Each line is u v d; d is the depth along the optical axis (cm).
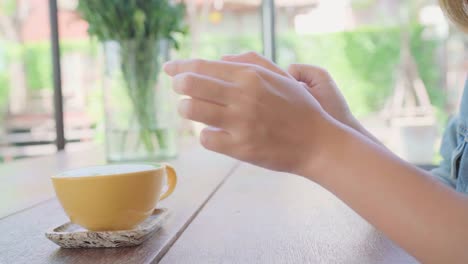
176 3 123
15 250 55
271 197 75
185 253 53
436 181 48
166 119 117
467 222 46
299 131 48
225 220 63
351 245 54
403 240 47
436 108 435
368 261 50
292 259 51
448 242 45
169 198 76
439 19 427
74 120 442
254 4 425
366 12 434
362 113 447
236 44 431
